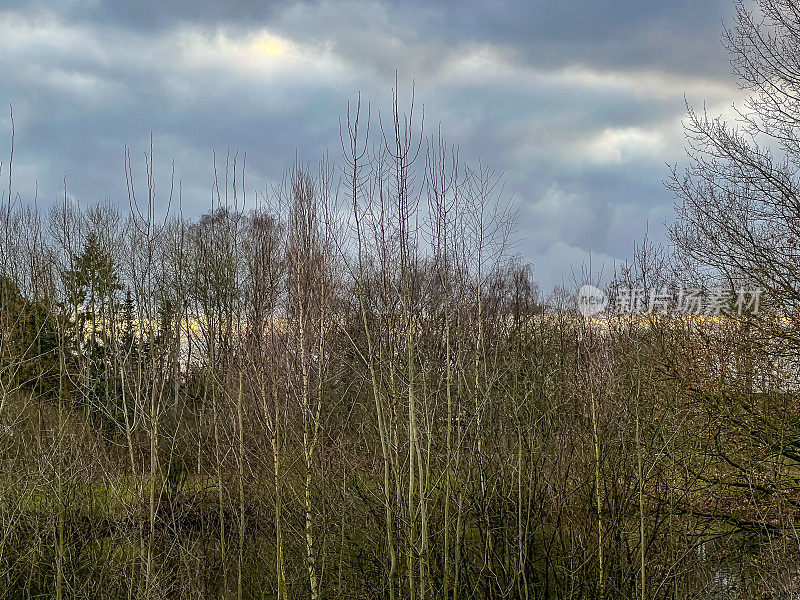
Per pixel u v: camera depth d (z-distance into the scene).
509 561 14.02
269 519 15.02
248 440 14.84
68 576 13.89
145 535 14.30
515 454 14.71
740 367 17.06
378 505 14.06
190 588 13.74
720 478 16.62
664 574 14.09
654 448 14.20
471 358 14.23
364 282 12.60
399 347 12.47
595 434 13.45
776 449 16.33
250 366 13.38
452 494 13.77
